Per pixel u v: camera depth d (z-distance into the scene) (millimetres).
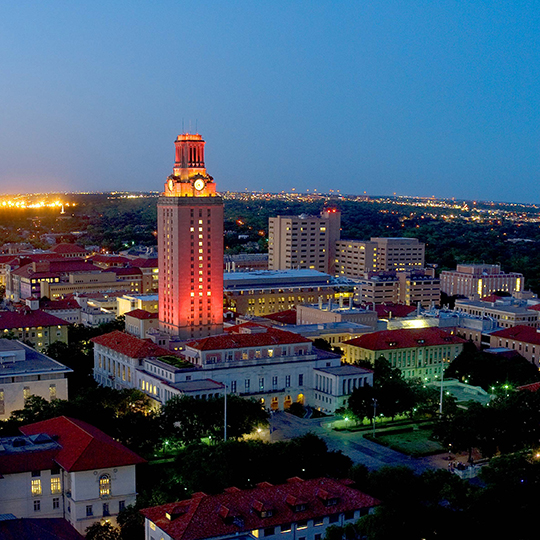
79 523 186250
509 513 178250
